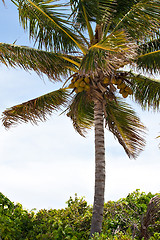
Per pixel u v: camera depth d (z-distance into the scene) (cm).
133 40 650
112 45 593
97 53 628
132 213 814
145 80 898
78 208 903
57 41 820
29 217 780
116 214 834
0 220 654
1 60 789
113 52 609
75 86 785
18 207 786
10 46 739
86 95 878
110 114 1012
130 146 1050
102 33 797
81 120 1038
